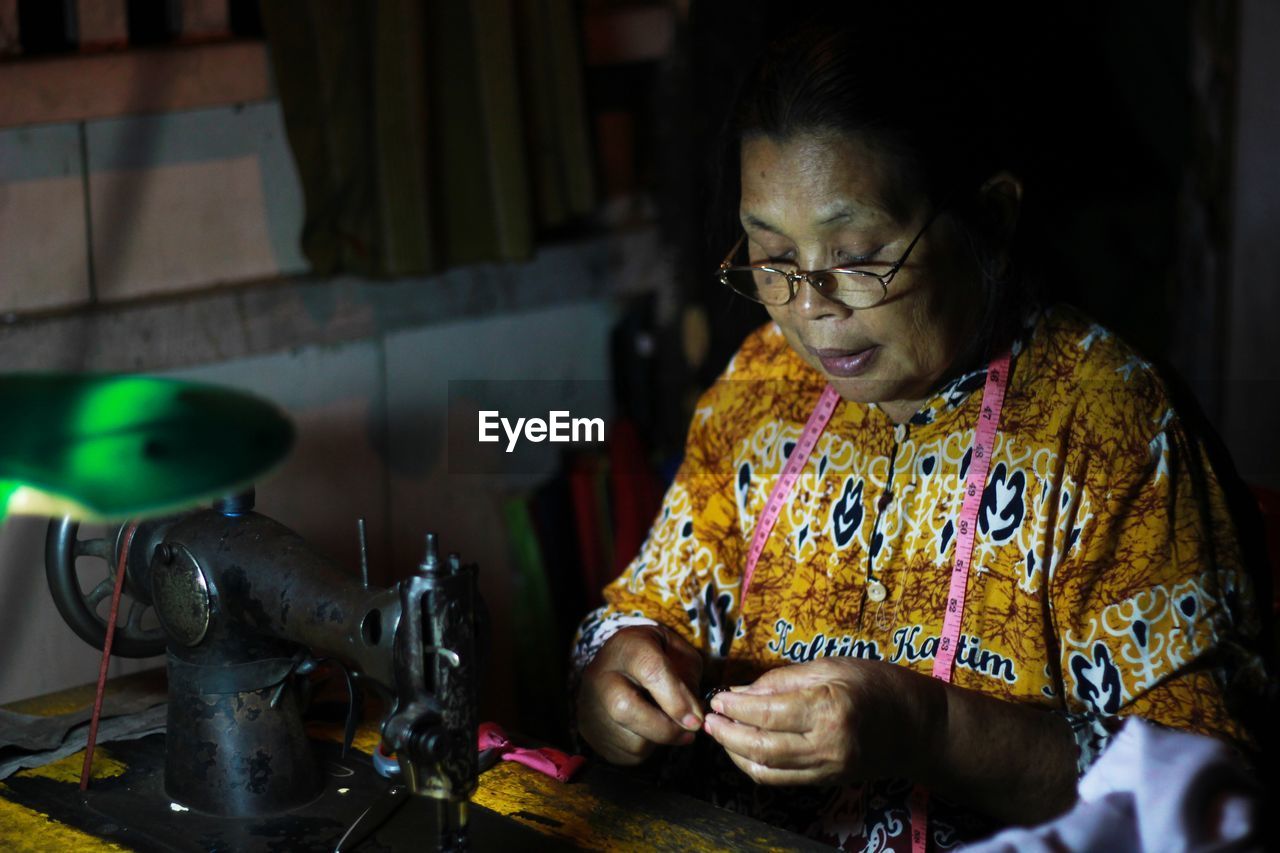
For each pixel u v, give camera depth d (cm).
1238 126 315
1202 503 128
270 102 231
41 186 205
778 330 160
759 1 259
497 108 245
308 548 121
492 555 276
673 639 146
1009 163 128
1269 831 108
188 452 117
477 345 266
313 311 239
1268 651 129
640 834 124
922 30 123
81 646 213
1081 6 317
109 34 211
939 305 127
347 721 119
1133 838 106
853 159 120
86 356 211
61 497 114
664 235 286
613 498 279
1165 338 339
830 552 146
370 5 229
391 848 120
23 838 122
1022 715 124
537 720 278
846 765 117
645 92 282
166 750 131
